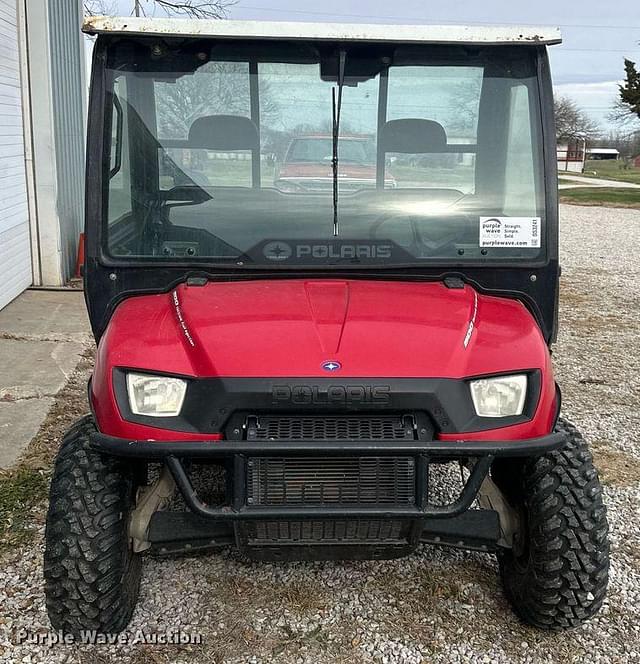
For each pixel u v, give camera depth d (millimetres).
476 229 2953
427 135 2926
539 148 2930
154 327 2568
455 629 2875
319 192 2922
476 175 2969
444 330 2537
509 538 2820
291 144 2898
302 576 3176
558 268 2963
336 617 2930
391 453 2309
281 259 2924
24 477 3979
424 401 2354
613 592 3127
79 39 10203
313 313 2602
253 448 2283
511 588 2908
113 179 2869
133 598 2812
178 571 3186
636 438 4832
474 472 2369
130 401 2406
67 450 2668
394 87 2895
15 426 4711
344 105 2895
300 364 2373
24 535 3439
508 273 2955
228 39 2799
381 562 3271
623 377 6191
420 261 2934
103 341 2594
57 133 8812
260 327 2508
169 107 2861
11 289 8023
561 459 2664
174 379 2402
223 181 2896
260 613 2941
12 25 8055
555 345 7184
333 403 2336
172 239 2889
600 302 9352
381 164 2932
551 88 2928
